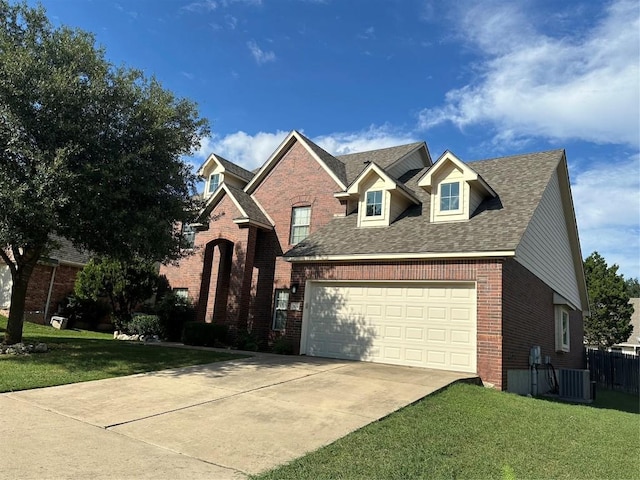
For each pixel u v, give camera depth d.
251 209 18.95
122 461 4.80
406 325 12.81
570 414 8.70
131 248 12.31
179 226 20.64
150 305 24.20
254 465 4.86
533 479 4.99
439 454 5.49
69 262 23.69
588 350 25.72
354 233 15.37
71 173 10.14
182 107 13.59
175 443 5.50
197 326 16.45
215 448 5.38
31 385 8.27
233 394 8.07
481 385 10.88
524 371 12.60
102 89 11.41
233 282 17.78
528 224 12.30
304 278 14.98
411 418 6.92
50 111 10.73
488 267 11.59
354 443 5.65
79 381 8.92
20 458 4.68
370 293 13.73
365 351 13.35
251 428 6.19
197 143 14.15
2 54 10.43
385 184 15.36
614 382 22.91
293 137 19.66
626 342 43.16
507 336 11.41
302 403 7.56
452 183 14.06
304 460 4.99
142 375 9.69
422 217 14.77
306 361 12.31
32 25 11.48
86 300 22.94
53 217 10.20
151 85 12.99
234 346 16.66
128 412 6.82
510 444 6.21
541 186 14.16
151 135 12.27
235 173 21.89
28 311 22.06
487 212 13.62
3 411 6.54
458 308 12.04
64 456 4.84
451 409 7.73
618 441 7.20
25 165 10.62
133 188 11.91
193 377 9.51
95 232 11.92
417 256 12.60
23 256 12.73
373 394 8.33
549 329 15.98
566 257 19.92
